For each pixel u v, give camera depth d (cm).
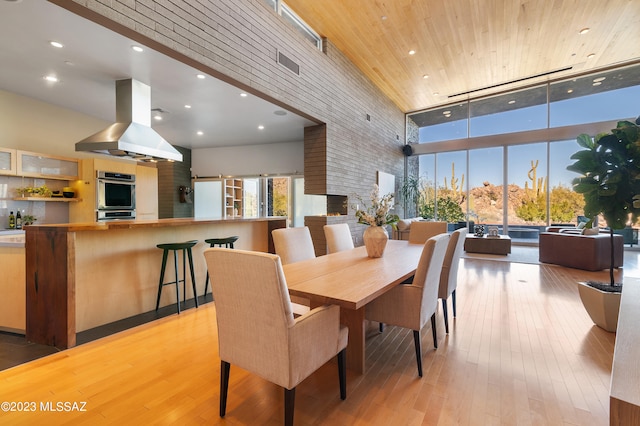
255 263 134
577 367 208
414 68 637
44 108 457
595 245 491
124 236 301
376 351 237
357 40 526
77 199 491
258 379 195
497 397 177
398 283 193
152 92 402
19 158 410
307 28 491
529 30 491
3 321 262
